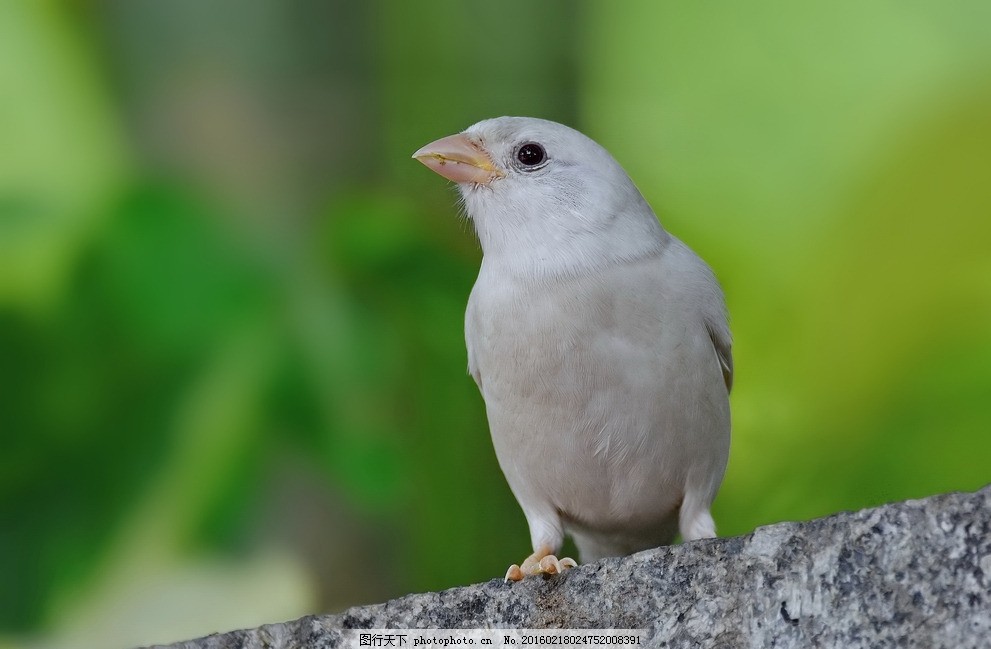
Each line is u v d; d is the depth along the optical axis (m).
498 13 12.52
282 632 7.64
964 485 11.40
